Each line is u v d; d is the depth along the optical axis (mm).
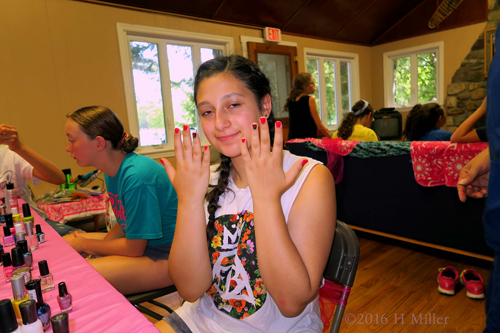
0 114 3129
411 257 2441
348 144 2568
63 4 3414
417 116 2746
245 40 5023
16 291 646
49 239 1175
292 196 774
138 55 4062
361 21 6172
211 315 836
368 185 2525
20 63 3205
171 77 4367
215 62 812
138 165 1353
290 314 701
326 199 759
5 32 3113
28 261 907
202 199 780
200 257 787
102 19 3672
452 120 6043
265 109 857
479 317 1687
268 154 649
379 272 2246
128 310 662
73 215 2768
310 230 727
